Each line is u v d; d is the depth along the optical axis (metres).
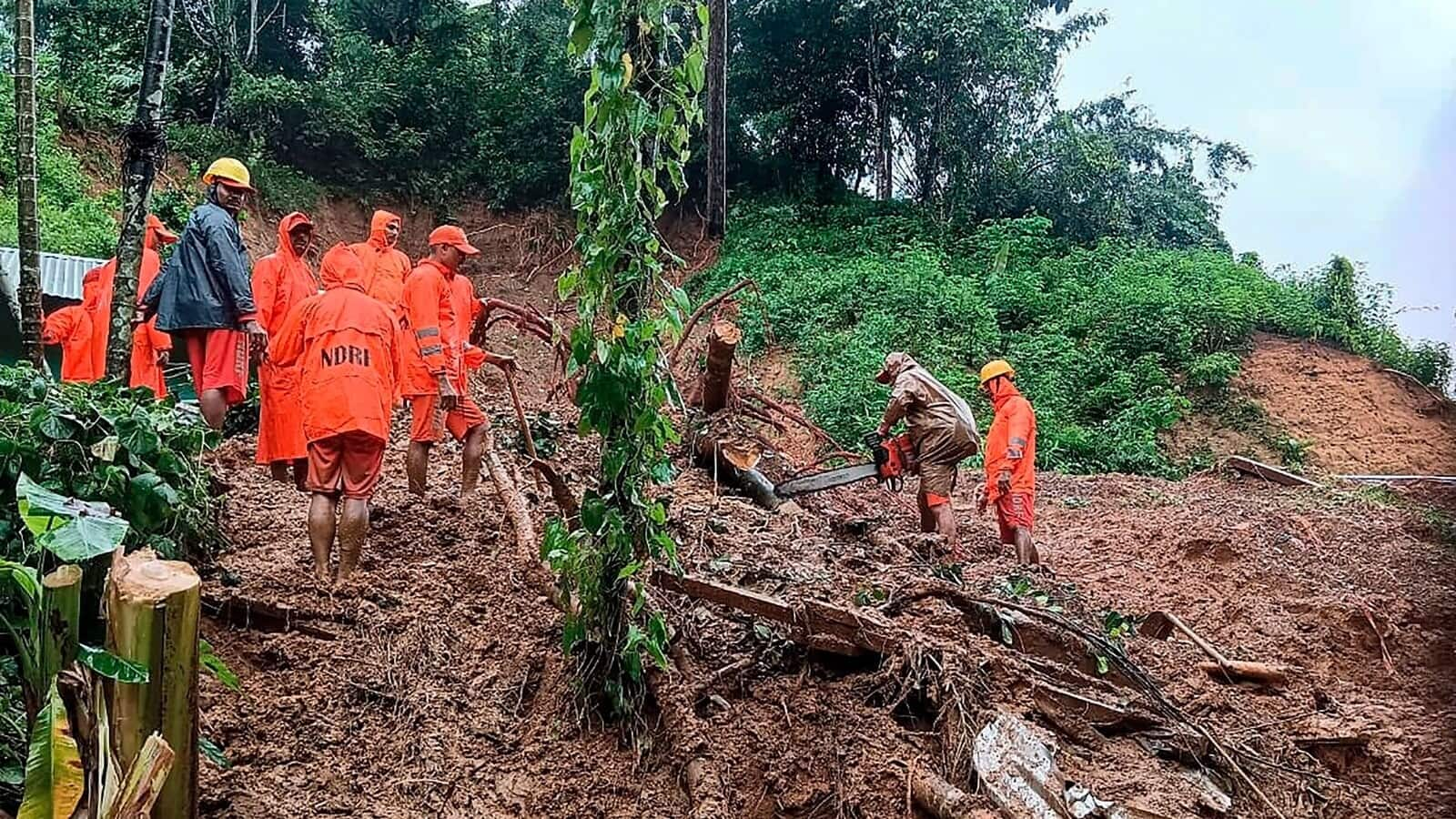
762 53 29.48
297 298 6.68
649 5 4.08
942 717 4.39
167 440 5.06
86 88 19.14
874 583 5.50
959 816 3.92
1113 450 16.67
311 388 5.12
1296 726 5.37
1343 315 20.80
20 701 3.60
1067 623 5.19
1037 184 28.86
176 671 2.85
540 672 4.70
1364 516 10.70
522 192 27.72
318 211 24.28
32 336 7.42
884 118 29.36
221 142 22.19
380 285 7.13
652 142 4.18
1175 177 32.66
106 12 21.17
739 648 4.81
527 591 5.32
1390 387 18.58
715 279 23.52
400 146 26.22
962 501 11.80
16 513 3.93
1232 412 18.16
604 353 4.11
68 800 2.64
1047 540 10.10
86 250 15.18
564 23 30.11
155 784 2.63
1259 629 7.09
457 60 28.03
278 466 5.88
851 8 27.59
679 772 4.17
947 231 26.12
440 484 6.88
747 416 9.86
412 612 5.03
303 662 4.57
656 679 4.45
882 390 16.22
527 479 7.00
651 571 4.82
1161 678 5.57
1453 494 12.05
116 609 2.80
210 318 6.11
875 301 20.36
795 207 27.69
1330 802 4.69
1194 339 19.53
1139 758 4.50
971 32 26.61
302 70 27.28
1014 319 21.11
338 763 4.11
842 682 4.64
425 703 4.46
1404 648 6.82
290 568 5.22
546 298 25.16
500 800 4.07
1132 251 24.75
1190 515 10.63
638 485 4.34
